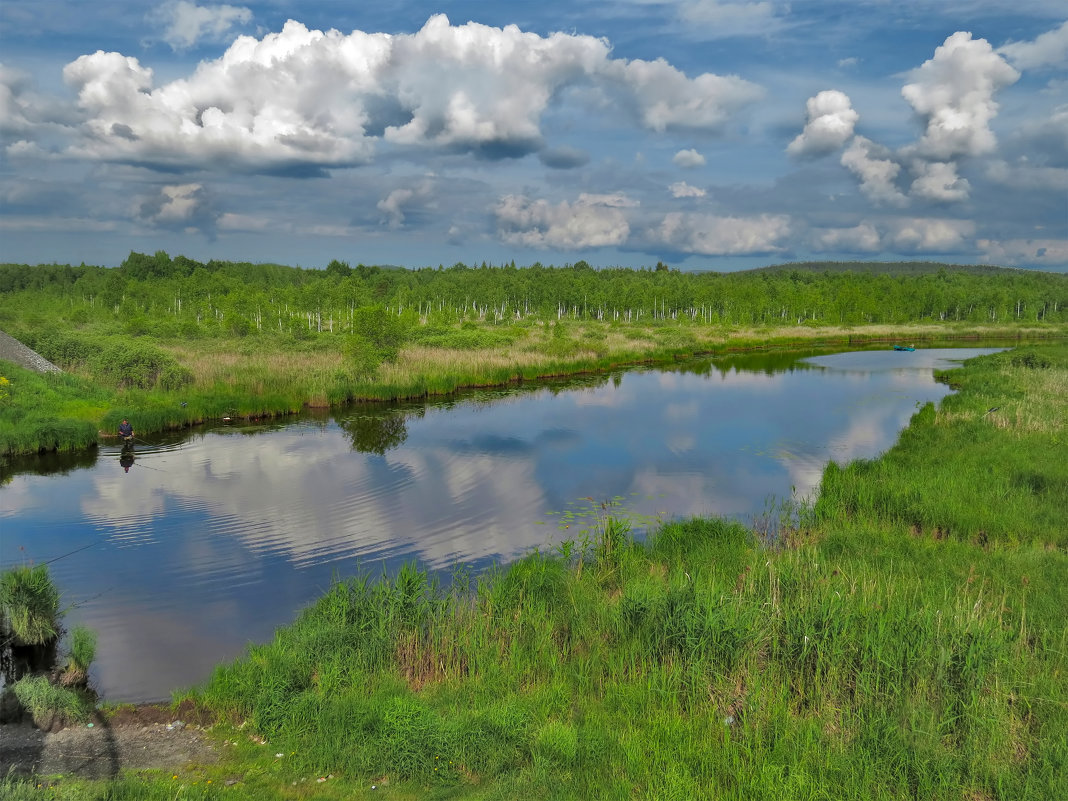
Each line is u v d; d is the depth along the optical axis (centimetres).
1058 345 6291
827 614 916
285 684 878
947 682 788
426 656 965
